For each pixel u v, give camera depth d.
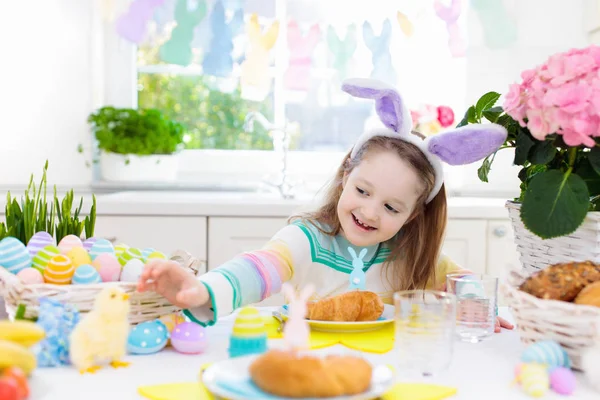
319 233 1.20
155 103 2.52
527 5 2.41
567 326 0.73
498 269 1.98
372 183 1.11
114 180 2.36
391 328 0.95
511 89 0.93
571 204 0.86
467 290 0.91
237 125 2.55
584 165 0.94
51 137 2.35
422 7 2.42
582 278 0.77
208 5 2.29
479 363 0.79
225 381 0.63
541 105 0.86
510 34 2.38
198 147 2.54
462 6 2.42
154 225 1.92
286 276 1.10
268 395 0.59
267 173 2.52
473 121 1.14
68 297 0.81
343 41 2.42
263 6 2.44
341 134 2.56
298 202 1.94
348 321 0.93
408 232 1.24
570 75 0.85
